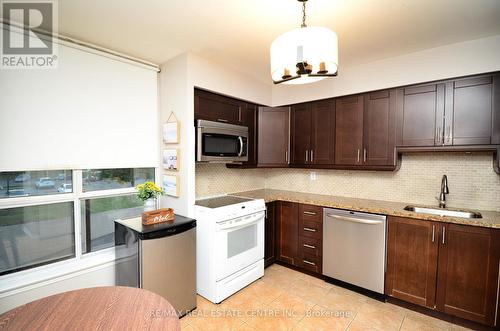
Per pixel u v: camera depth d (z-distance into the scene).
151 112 2.57
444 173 2.42
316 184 3.33
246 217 2.51
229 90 2.72
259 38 2.06
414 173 2.59
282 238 3.06
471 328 1.93
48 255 2.01
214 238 2.22
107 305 1.08
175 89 2.43
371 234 2.33
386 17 1.73
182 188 2.39
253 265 2.65
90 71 2.13
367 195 2.90
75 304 1.09
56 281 1.94
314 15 1.70
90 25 1.85
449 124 2.16
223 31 1.95
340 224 2.53
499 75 1.96
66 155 2.01
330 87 2.88
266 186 3.88
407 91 2.38
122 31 1.94
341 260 2.53
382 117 2.52
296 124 3.18
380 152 2.54
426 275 2.07
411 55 2.34
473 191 2.28
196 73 2.38
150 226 1.99
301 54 1.24
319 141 2.97
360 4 1.58
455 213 2.27
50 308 1.05
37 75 1.86
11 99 1.76
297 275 2.84
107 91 2.24
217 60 2.53
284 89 3.28
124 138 2.37
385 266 2.27
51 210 2.02
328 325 1.98
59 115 1.97
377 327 1.95
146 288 1.86
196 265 2.34
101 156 2.21
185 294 2.11
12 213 1.85
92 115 2.15
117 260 2.18
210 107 2.57
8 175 1.81
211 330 1.92
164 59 2.50
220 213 2.25
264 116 3.22
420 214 2.09
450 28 1.88
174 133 2.41
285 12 1.67
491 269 1.81
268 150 3.22
